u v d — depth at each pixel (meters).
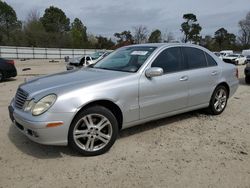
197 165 3.75
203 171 3.59
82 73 4.64
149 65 4.58
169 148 4.28
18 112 3.87
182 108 5.13
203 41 80.31
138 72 4.43
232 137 4.80
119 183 3.29
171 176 3.46
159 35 59.50
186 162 3.83
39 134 3.61
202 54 5.62
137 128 5.13
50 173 3.49
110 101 4.05
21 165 3.68
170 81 4.79
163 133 4.91
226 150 4.25
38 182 3.28
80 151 3.89
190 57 5.34
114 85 4.09
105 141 4.05
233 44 86.12
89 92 3.84
